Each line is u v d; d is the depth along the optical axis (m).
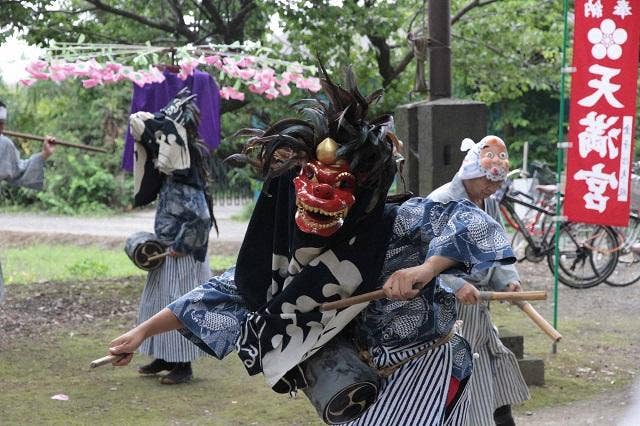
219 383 7.54
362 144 3.35
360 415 3.67
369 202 3.46
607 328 9.91
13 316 10.52
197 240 7.43
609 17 8.20
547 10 13.88
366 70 12.42
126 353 3.75
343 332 3.76
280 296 3.54
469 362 4.01
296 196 3.42
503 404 5.62
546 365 8.12
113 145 27.83
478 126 7.25
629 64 8.22
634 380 7.67
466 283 4.64
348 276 3.49
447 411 3.96
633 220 12.83
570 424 6.49
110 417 6.60
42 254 18.55
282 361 3.54
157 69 8.82
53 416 6.61
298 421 6.54
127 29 13.16
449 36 7.52
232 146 16.88
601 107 8.33
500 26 13.31
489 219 3.52
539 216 12.80
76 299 11.58
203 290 3.82
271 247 3.65
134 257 7.38
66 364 8.23
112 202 28.62
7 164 7.97
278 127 3.52
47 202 28.41
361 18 11.41
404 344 3.76
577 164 8.51
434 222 3.54
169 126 7.33
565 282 12.60
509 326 9.86
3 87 27.84
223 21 12.71
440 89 7.52
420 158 7.34
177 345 7.31
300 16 11.27
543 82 13.76
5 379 7.68
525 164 15.73
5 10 11.84
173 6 12.54
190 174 7.45
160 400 7.05
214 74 11.96
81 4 13.27
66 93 26.25
